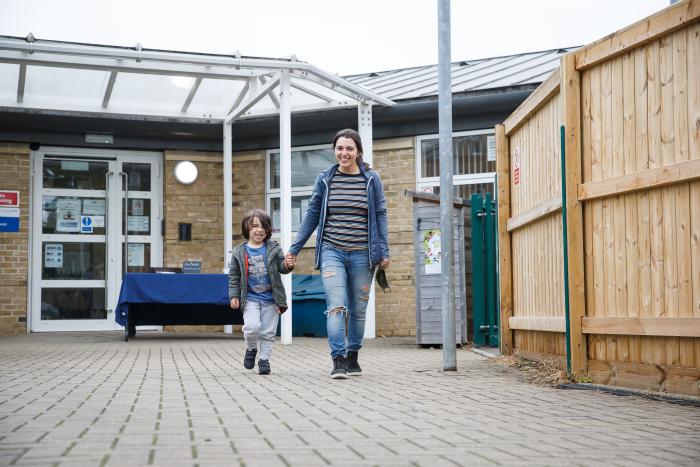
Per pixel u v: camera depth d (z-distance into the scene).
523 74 13.80
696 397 5.47
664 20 5.64
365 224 7.16
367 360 8.95
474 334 10.85
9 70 12.62
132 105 14.25
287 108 11.79
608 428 4.50
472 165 13.41
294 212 14.64
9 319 13.99
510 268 9.03
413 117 13.57
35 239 14.35
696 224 5.43
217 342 11.88
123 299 11.95
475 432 4.32
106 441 3.95
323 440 4.03
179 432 4.22
